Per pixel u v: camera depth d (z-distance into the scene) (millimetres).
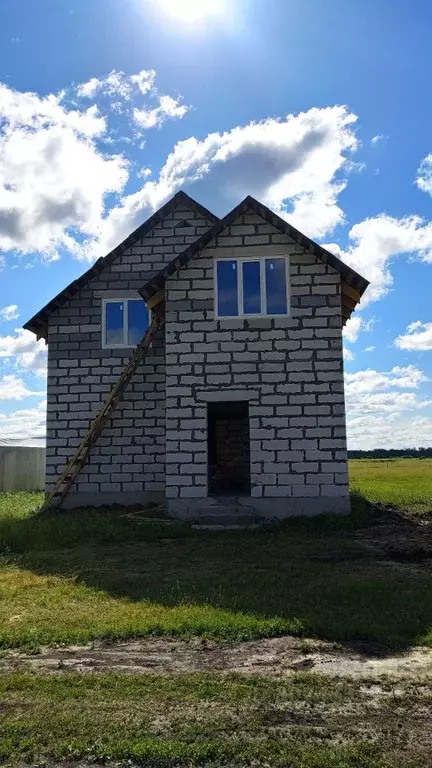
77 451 16484
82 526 13320
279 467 14039
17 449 27062
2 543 11766
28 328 17750
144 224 17844
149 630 6508
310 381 14234
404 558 10156
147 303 15586
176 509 14117
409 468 53656
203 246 14836
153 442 16906
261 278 14664
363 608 7152
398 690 5004
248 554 10562
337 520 13344
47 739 4207
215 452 20297
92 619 6969
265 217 14703
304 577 8758
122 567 9789
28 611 7402
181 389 14477
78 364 17406
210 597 7734
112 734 4246
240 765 3910
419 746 4121
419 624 6523
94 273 17672
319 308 14445
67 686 5090
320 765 3869
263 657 5812
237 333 14531
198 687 5039
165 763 3939
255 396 14305
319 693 4914
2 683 5148
